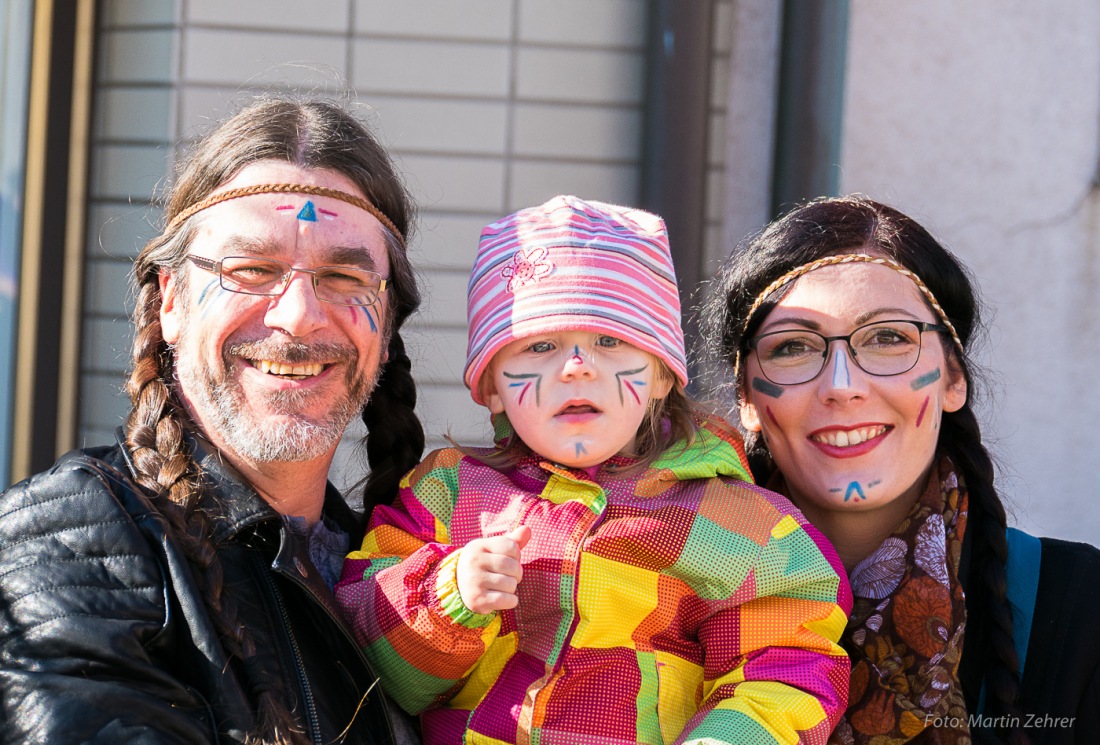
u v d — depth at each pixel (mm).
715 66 4625
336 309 2236
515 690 2240
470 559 2098
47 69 4387
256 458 2180
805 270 2465
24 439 4441
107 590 1922
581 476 2363
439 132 4520
